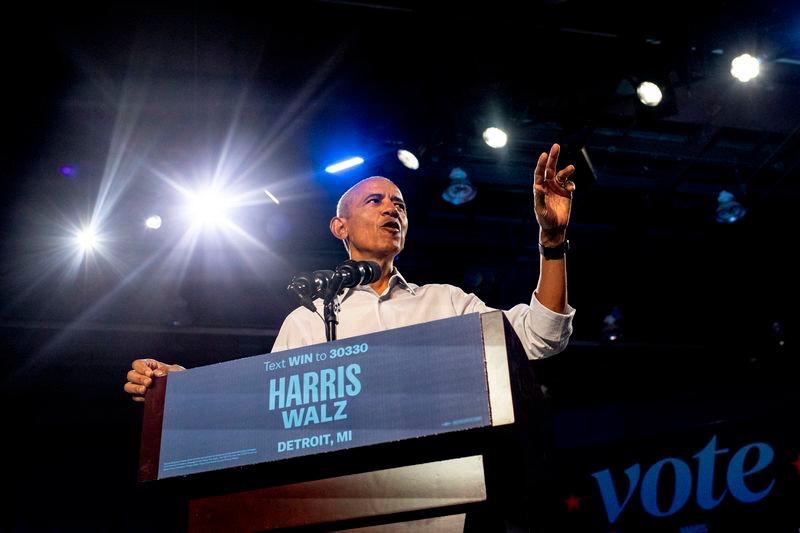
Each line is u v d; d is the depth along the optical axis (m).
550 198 1.89
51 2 4.54
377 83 5.27
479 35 4.95
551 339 1.92
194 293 6.51
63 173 5.60
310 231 6.12
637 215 6.49
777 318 7.12
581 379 7.47
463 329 1.39
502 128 5.35
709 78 5.18
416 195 6.04
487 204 6.32
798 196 6.48
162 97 5.25
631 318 7.17
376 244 2.36
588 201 6.46
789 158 6.11
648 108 5.12
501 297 6.86
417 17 4.79
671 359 7.34
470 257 6.72
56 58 4.91
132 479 6.70
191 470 1.50
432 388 1.37
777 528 6.36
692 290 7.17
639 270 7.05
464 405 1.34
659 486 6.87
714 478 6.75
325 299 1.87
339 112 5.44
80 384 6.78
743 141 6.03
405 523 1.42
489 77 5.24
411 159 5.49
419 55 5.09
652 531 6.73
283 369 1.50
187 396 1.56
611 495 6.97
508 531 1.41
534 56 5.10
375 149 5.53
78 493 6.56
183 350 6.70
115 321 6.43
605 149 5.84
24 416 6.71
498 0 4.74
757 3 4.90
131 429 6.89
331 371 1.46
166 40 4.88
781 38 4.97
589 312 7.13
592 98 5.27
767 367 7.07
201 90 5.23
